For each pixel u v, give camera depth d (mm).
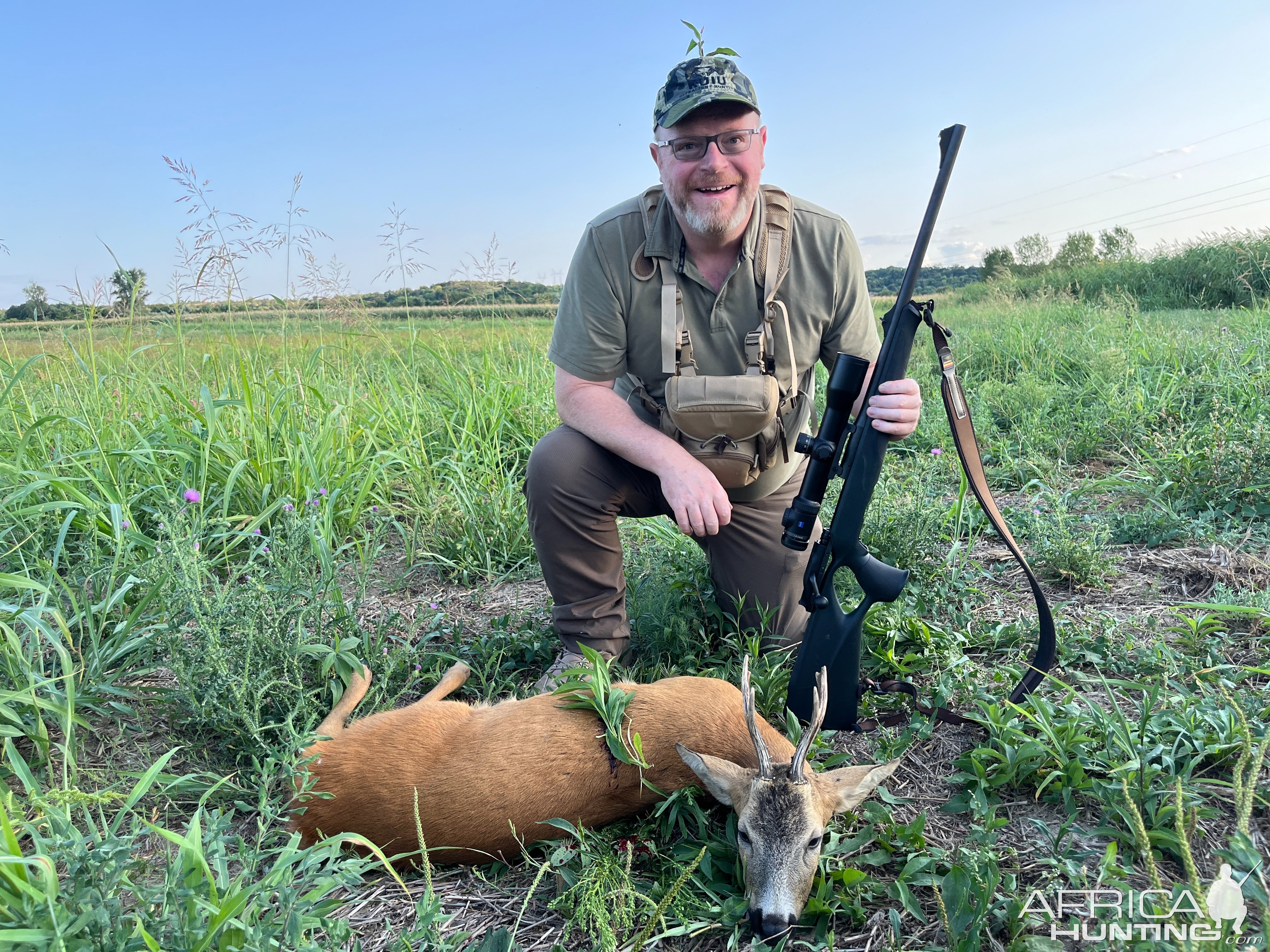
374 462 5375
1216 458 4930
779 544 3762
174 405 5656
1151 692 2967
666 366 3414
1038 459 5848
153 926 1769
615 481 3564
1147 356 7852
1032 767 2723
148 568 3572
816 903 2283
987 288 23766
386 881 2543
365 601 4461
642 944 2000
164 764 2236
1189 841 2391
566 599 3602
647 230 3408
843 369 2896
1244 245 16672
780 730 3213
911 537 4242
